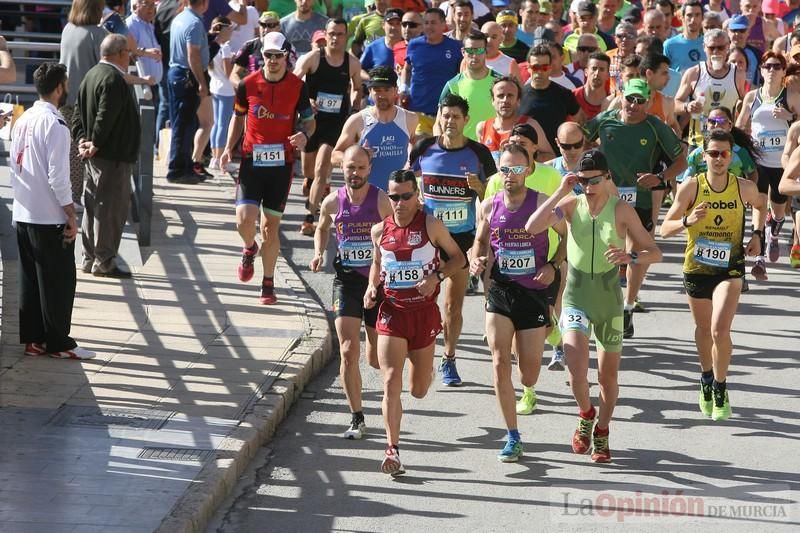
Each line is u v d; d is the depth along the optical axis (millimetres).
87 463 23234
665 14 56469
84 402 26562
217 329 32312
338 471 24891
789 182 32719
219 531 21750
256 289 36500
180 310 33844
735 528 22219
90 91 35312
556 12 58156
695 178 27734
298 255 41906
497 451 26188
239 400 27312
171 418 25922
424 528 22078
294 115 34594
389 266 24578
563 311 25719
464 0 44406
